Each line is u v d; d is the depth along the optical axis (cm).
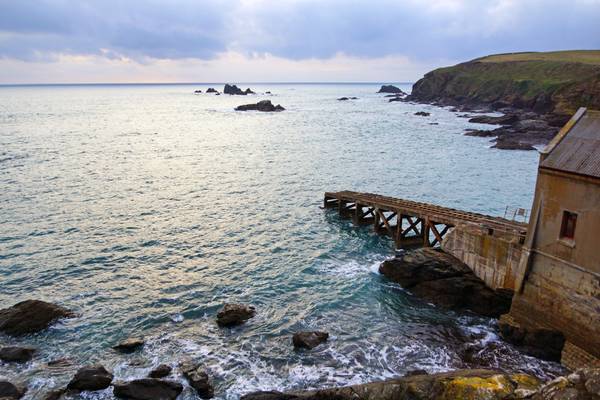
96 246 3684
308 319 2647
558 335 2223
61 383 2045
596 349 2055
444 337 2458
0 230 3969
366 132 10781
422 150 8250
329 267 3347
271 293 2956
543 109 11662
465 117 13312
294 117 14512
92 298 2844
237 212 4659
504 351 2308
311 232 4081
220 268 3322
